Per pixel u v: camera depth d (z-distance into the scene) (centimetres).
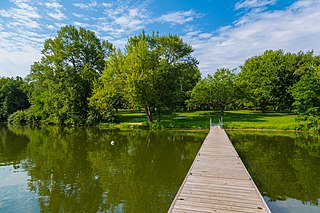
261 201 567
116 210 701
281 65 3881
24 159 1329
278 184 897
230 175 766
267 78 3847
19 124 4222
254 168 1101
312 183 904
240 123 2673
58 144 1842
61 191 849
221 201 568
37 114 4066
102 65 3866
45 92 4003
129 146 1712
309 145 1662
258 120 2934
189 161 1244
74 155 1424
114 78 2927
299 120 2378
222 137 1636
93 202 757
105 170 1095
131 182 927
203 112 4566
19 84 6003
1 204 753
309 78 2275
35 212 700
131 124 3114
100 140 2028
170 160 1269
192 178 738
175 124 2825
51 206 736
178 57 3033
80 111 3584
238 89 3466
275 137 2023
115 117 3497
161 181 935
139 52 2805
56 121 3688
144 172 1054
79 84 3597
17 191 855
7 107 5084
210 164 902
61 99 3609
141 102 2852
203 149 1191
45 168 1141
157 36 3038
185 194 611
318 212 682
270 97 3797
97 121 3481
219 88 3409
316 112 2258
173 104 3022
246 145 1681
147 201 759
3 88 5303
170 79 2986
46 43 3675
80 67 3769
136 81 2683
